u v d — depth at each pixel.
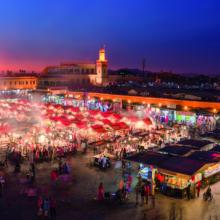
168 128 38.91
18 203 20.73
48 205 18.97
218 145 26.86
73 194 22.14
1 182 23.22
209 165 22.14
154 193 21.77
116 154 30.08
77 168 27.67
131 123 38.75
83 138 35.44
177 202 20.73
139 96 50.97
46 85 92.19
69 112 47.81
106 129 35.41
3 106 53.84
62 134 36.62
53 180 24.75
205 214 18.98
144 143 32.50
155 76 128.12
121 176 25.58
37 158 29.80
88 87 73.00
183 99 45.03
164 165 21.66
